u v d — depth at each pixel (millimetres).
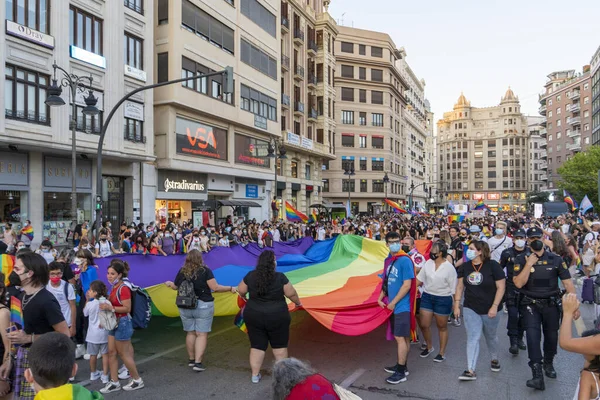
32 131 17391
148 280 8648
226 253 11008
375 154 66188
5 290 4734
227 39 29875
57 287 5836
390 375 6312
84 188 21234
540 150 145000
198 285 6512
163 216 26266
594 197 56375
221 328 9086
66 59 19000
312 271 10227
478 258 6250
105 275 8312
